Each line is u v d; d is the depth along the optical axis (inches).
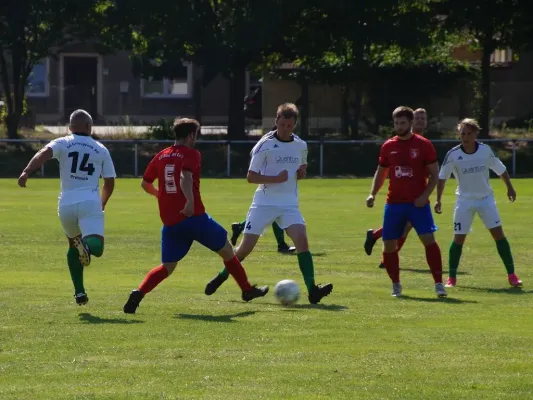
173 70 4183.1
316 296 1080.8
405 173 1161.4
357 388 679.7
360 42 3949.3
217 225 1043.3
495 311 1037.2
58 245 1716.3
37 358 772.6
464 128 1283.2
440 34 4210.1
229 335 872.3
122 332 882.8
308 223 2133.4
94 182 1036.5
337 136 4416.8
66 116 5949.8
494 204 1289.4
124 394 660.1
